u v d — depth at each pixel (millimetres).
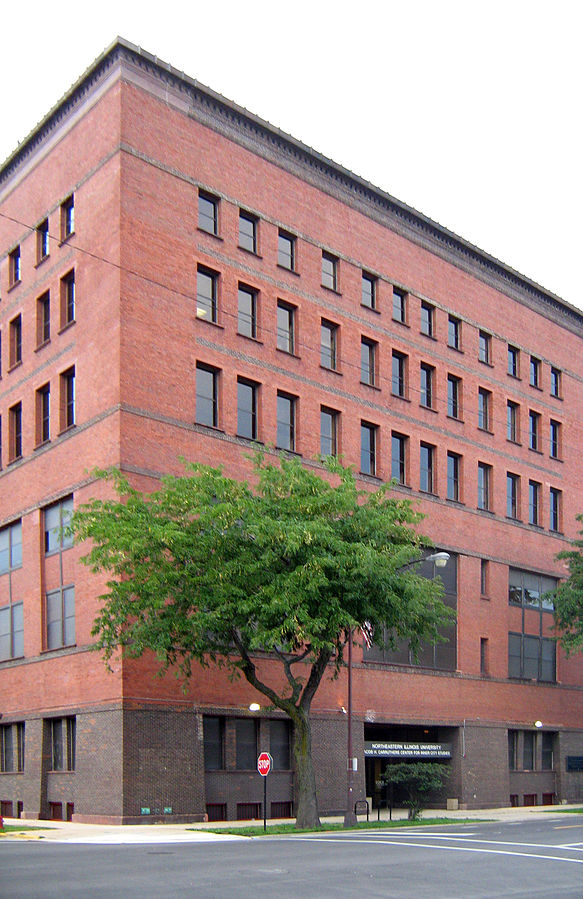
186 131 41250
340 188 47969
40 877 17781
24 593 41688
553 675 56750
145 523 30250
